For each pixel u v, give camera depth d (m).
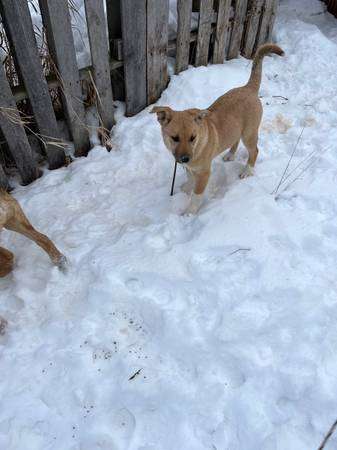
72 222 1.41
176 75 1.92
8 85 1.32
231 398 0.92
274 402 0.92
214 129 1.35
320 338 1.00
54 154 1.61
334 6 2.51
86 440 0.89
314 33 2.25
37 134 1.52
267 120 1.80
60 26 1.35
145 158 1.64
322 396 0.91
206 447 0.86
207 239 1.24
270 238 1.25
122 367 1.00
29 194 1.52
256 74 1.45
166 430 0.89
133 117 1.81
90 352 1.04
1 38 1.40
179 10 1.71
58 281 1.21
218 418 0.90
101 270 1.19
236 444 0.86
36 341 1.08
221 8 1.85
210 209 1.35
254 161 1.54
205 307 1.10
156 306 1.10
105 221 1.41
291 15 2.47
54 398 0.96
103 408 0.94
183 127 1.22
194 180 1.48
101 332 1.08
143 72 1.73
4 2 1.20
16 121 1.41
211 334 1.04
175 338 1.04
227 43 2.11
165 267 1.18
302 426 0.87
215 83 1.91
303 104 1.91
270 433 0.87
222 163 1.65
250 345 0.99
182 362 1.00
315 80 2.02
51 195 1.51
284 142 1.71
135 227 1.35
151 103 1.88
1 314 1.16
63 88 1.49
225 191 1.51
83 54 1.73
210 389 0.94
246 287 1.13
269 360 0.97
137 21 1.56
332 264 1.18
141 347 1.05
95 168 1.61
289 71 2.10
